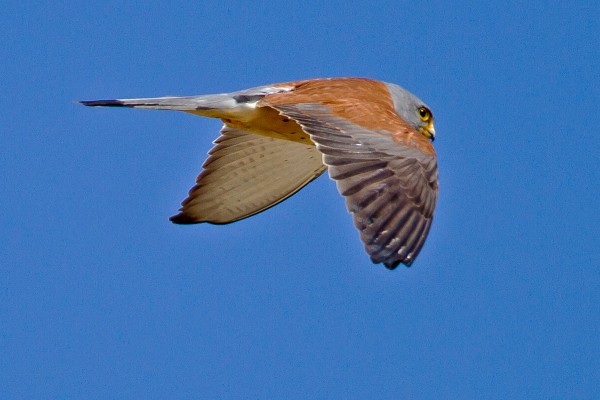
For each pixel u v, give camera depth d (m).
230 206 14.79
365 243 10.38
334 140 11.23
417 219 10.69
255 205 14.86
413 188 10.87
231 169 14.64
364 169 10.91
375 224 10.51
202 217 14.75
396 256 10.34
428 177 11.09
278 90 13.23
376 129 11.54
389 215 10.59
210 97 13.06
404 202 10.73
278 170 14.71
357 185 10.75
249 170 14.69
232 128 14.50
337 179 10.80
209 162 14.59
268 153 14.58
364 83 13.68
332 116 11.80
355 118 11.77
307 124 11.52
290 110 11.99
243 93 13.17
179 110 12.89
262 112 13.16
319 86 13.09
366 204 10.62
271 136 13.63
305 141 13.68
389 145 11.27
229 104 13.08
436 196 11.05
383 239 10.43
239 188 14.73
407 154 11.19
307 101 12.30
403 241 10.45
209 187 14.66
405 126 11.77
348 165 10.95
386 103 12.91
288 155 14.59
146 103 12.73
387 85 13.94
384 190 10.75
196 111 12.95
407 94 14.11
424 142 11.48
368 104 12.27
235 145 14.55
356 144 11.21
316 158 14.65
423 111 14.30
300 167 14.71
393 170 10.95
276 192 14.82
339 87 13.04
